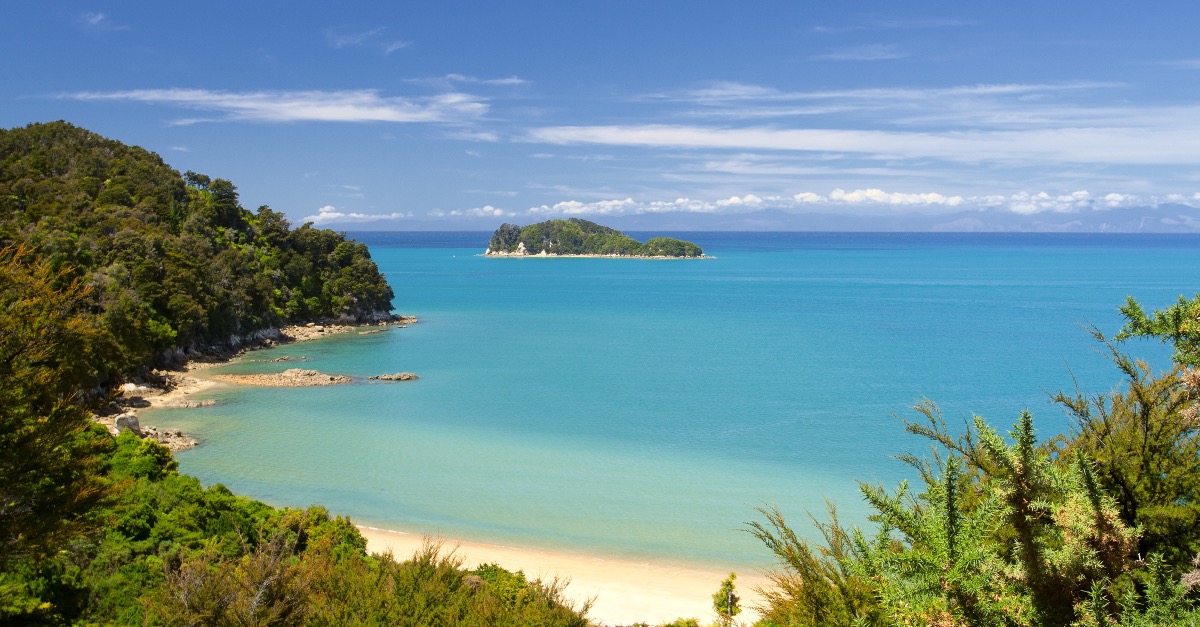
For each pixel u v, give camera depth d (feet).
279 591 65.98
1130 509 38.24
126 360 268.00
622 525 167.84
